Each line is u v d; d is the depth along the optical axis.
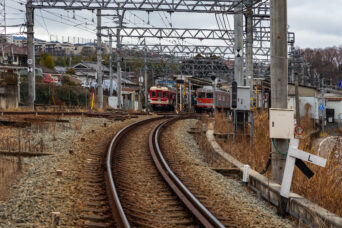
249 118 68.69
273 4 39.75
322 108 145.12
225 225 26.28
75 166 42.75
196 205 30.33
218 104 162.38
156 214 28.48
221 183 40.72
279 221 29.98
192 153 59.62
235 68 88.56
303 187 37.25
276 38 39.66
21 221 24.62
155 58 166.50
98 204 29.25
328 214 28.14
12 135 59.19
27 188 32.09
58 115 89.38
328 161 38.94
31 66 106.00
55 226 24.00
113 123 92.50
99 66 128.62
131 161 48.94
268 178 39.06
